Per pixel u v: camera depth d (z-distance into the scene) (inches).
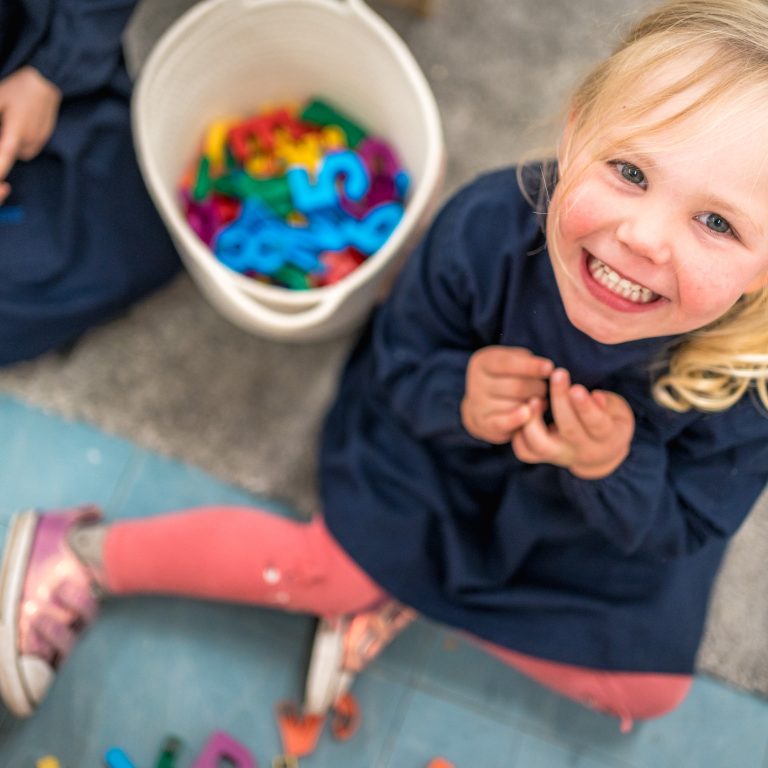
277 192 44.6
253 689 43.6
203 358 47.4
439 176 41.3
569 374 33.5
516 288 32.2
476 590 38.9
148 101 39.5
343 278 44.8
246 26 41.8
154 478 45.6
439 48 51.3
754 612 45.8
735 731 44.7
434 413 35.8
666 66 23.1
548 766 43.9
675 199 22.9
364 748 43.4
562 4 52.1
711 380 31.0
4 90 38.9
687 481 34.2
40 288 43.1
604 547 37.9
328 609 40.7
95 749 42.2
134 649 43.6
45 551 41.2
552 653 38.3
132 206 44.0
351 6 40.2
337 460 39.8
